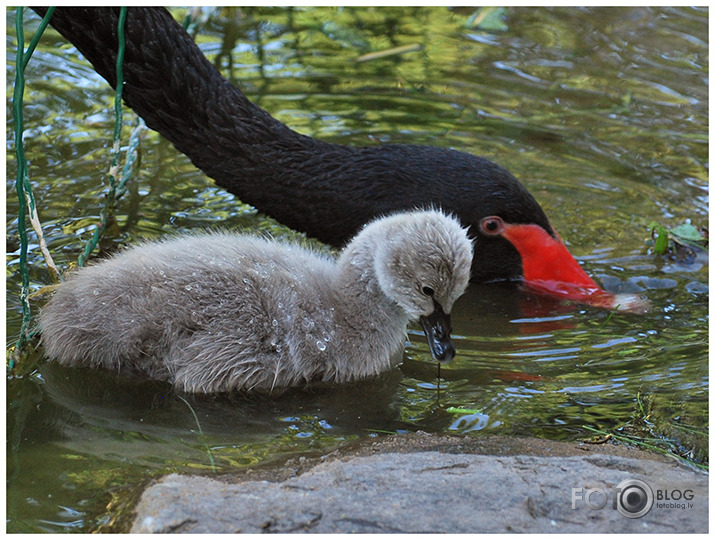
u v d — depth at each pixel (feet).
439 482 16.65
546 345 24.31
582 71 39.60
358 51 40.78
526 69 39.75
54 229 28.04
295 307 22.71
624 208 31.32
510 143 34.63
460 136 34.86
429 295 22.24
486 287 27.43
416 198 26.76
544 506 16.10
